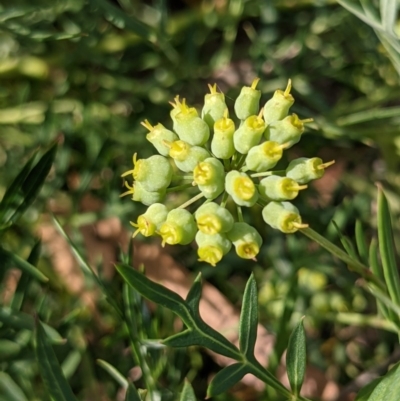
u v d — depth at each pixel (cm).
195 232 16
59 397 16
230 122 16
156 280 23
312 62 25
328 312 23
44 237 23
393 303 17
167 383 21
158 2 23
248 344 16
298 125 16
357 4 18
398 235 24
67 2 23
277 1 24
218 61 25
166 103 24
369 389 16
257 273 23
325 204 25
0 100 24
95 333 22
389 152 23
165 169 16
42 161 18
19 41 23
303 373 16
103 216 23
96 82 24
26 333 19
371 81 25
